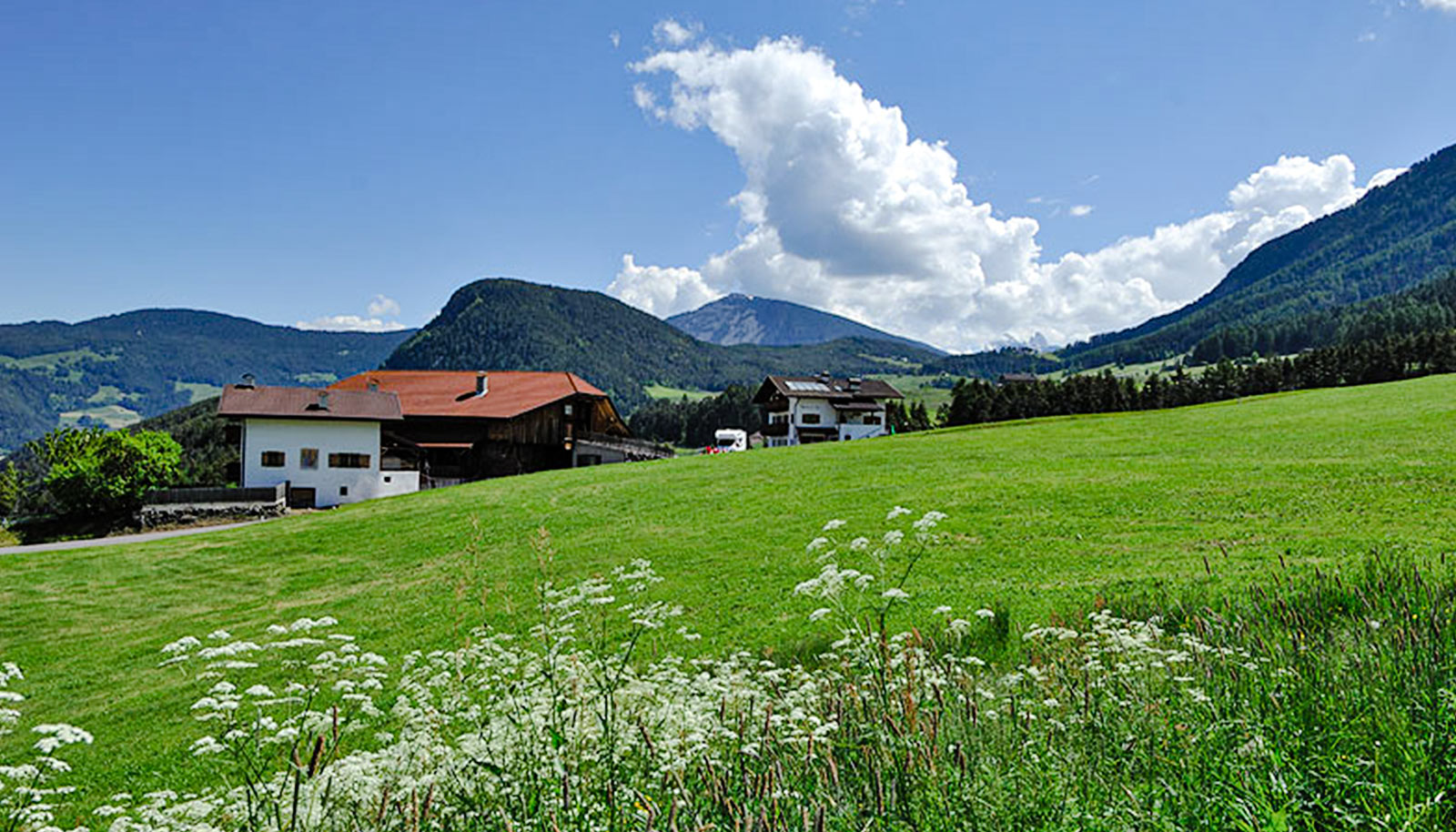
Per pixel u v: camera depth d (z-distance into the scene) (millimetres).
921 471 30016
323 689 12008
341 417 54469
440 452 62594
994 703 5387
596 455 67812
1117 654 6348
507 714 5160
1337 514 17031
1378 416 34844
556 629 7160
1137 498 20875
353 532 31453
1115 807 3705
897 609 12852
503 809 4172
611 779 4145
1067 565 15023
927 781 3924
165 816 5191
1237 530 16484
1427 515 16109
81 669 17203
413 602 19500
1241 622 6797
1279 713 4488
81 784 10664
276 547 30406
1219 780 3756
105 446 48156
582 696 5043
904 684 4793
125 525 46969
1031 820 3723
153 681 15594
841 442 47000
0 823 5156
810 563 17844
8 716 5152
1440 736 3904
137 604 23812
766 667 8984
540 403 63500
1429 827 3350
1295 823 3609
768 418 98438
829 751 4258
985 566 15594
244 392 55469
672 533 23625
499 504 32812
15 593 25672
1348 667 4988
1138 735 4543
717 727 5023
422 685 7285
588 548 22703
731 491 29844
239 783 6180
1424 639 5227
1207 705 4781
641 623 7324
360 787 4660
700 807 3957
